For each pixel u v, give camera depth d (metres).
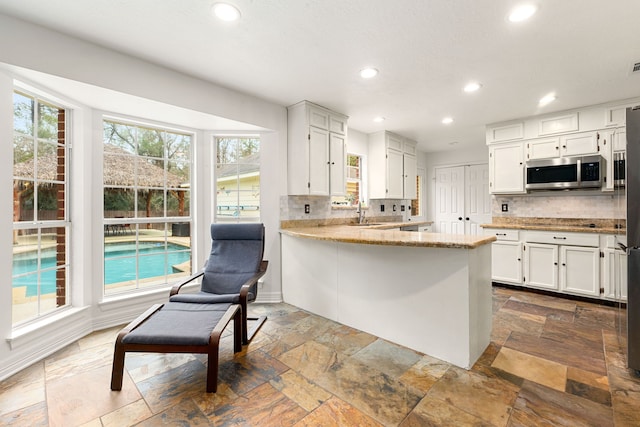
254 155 3.54
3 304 1.87
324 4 1.72
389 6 1.74
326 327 2.63
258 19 1.86
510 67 2.50
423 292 2.15
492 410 1.54
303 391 1.72
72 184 2.50
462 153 5.92
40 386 1.77
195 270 3.29
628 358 1.89
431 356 2.11
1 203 1.86
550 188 3.63
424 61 2.39
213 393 1.70
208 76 2.66
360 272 2.54
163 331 1.74
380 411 1.55
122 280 2.87
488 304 2.28
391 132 4.65
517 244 3.75
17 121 2.14
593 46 2.16
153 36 2.04
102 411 1.55
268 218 3.42
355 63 2.43
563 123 3.59
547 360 2.05
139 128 2.99
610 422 1.45
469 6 1.74
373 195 4.69
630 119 1.90
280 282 3.43
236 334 2.17
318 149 3.44
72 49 2.04
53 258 2.38
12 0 1.67
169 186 3.18
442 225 6.19
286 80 2.76
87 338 2.43
